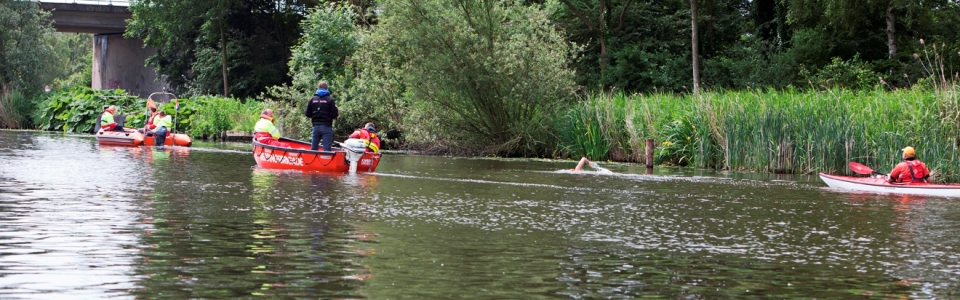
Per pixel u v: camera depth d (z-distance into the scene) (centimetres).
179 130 4147
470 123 2998
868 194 1695
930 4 3669
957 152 1945
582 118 2773
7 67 4938
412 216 1239
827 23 3744
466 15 2866
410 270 845
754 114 2302
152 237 1000
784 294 777
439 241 1021
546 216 1274
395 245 987
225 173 1909
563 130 2830
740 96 2464
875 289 802
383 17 2975
